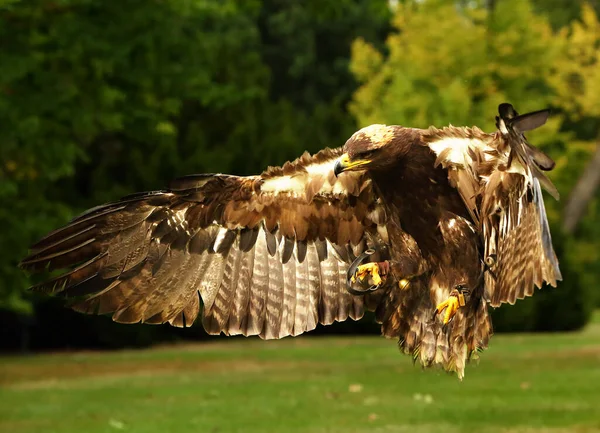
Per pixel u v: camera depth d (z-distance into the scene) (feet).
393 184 19.40
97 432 42.37
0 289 64.03
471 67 88.07
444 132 19.08
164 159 84.38
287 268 21.04
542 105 90.89
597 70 95.04
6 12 58.34
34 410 48.60
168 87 67.21
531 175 18.38
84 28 61.05
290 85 160.76
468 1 96.17
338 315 20.90
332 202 20.71
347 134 91.66
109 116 61.98
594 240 122.52
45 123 61.98
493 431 40.55
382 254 20.92
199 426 43.04
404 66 90.89
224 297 20.98
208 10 70.44
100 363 70.23
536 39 88.07
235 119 92.22
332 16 72.54
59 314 82.38
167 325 84.69
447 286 19.22
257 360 69.97
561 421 42.50
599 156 101.19
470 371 60.59
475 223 19.13
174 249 20.85
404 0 76.59
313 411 46.34
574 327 90.79
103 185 82.99
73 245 20.40
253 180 20.65
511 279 19.08
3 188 60.23
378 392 52.49
